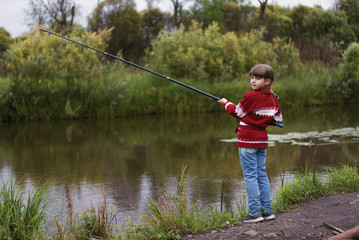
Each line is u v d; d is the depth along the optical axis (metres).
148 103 14.05
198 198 4.33
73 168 5.95
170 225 3.16
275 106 3.16
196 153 6.94
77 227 3.17
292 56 17.34
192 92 14.50
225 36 16.23
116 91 13.11
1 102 12.12
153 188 4.79
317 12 29.66
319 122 10.77
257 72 3.12
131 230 3.19
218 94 14.75
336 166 5.57
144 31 27.16
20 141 8.46
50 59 12.60
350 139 7.75
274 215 3.29
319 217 3.22
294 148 6.98
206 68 15.34
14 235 2.96
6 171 5.80
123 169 5.85
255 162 3.20
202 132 9.55
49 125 11.18
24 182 5.17
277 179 4.99
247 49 16.66
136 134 9.32
